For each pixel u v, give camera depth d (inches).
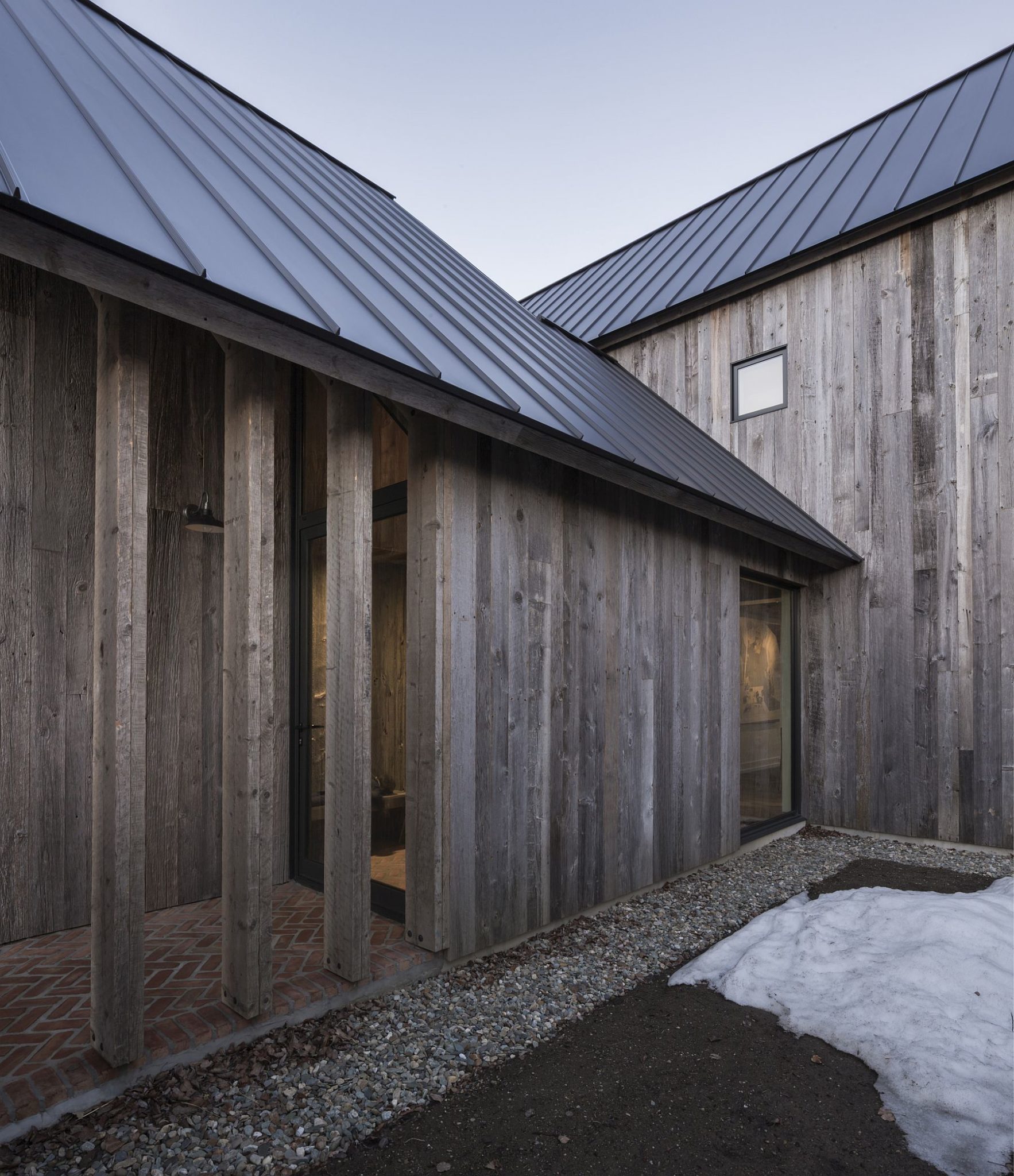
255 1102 111.2
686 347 368.5
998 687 277.1
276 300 111.7
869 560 309.7
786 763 323.3
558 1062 128.7
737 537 275.7
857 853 279.1
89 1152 98.7
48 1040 117.3
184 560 194.5
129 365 111.8
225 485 132.6
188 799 191.8
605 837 207.8
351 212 212.4
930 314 294.7
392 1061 125.0
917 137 352.8
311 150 280.8
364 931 142.9
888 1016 138.9
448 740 161.5
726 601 267.3
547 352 246.8
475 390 141.8
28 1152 97.9
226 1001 130.5
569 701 196.7
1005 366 276.8
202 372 201.8
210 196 137.4
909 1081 121.0
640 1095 119.2
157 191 120.6
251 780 125.9
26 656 165.3
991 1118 111.1
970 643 283.7
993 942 163.6
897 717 301.6
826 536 300.2
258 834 126.6
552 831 189.8
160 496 191.6
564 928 191.6
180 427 197.0
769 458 338.0
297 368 223.6
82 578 174.4
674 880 237.1
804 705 327.3
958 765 285.7
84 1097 106.9
